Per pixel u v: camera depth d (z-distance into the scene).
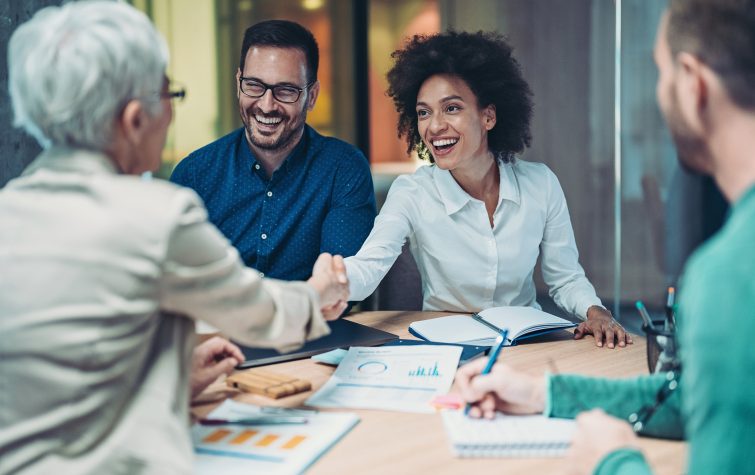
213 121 4.07
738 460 0.70
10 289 0.89
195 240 0.98
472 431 1.15
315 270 1.38
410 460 1.09
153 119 1.05
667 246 4.17
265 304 1.10
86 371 0.90
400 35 4.61
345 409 1.30
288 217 2.39
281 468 1.04
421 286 2.32
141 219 0.93
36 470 0.88
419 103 2.13
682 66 0.83
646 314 1.38
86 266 0.90
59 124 0.98
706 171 0.88
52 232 0.91
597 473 0.89
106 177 0.96
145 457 0.92
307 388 1.40
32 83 0.97
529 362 1.56
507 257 2.17
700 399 0.72
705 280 0.73
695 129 0.84
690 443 0.74
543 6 4.25
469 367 1.27
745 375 0.69
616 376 1.46
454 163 2.10
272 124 2.26
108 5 1.02
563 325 1.75
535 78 4.32
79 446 0.90
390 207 2.21
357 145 4.75
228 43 4.09
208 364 1.41
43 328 0.88
